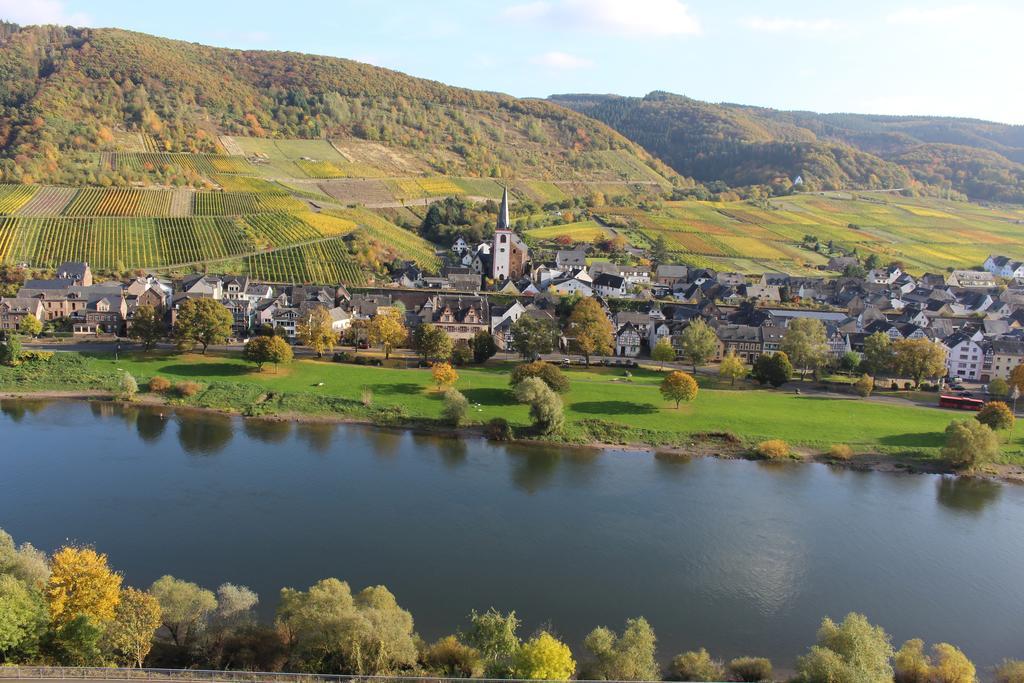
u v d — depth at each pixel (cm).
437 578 8669
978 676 7350
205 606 6975
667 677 6881
